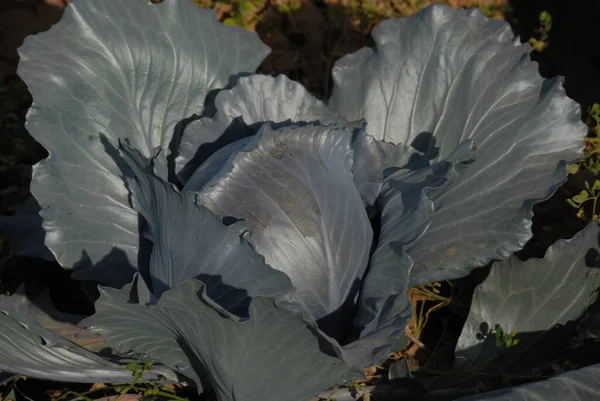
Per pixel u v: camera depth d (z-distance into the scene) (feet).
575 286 4.64
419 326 4.91
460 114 4.77
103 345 4.63
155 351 4.34
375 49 4.82
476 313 4.69
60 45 4.58
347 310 4.36
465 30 4.77
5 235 5.01
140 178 4.37
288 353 4.06
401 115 4.82
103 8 4.61
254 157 4.26
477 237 4.58
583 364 4.59
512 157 4.67
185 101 4.73
